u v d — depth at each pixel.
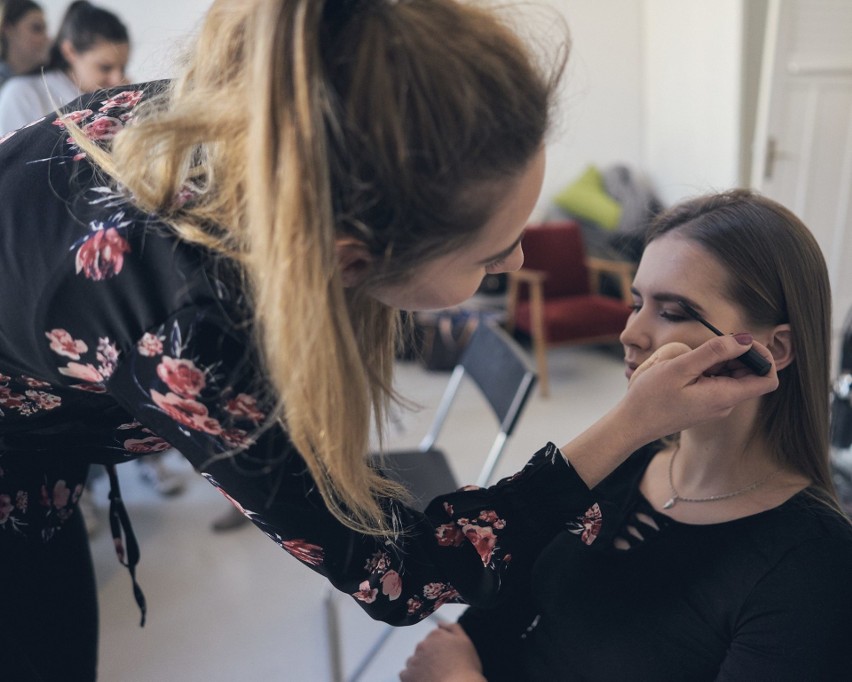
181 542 2.52
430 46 0.50
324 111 0.49
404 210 0.52
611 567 0.92
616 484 0.99
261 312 0.54
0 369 0.72
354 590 0.68
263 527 0.67
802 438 0.87
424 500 1.81
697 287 0.85
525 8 0.58
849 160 4.05
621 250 4.32
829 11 3.75
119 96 0.71
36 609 0.93
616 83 4.90
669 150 4.80
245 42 0.53
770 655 0.77
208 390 0.58
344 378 0.57
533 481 0.73
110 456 0.93
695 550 0.86
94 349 0.62
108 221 0.59
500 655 1.04
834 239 4.16
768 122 3.77
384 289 0.61
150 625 2.11
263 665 1.94
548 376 3.94
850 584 0.77
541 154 0.56
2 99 2.50
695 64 4.43
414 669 1.04
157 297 0.58
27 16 2.72
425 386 3.77
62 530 0.98
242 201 0.56
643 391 0.72
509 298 4.00
